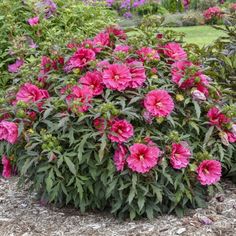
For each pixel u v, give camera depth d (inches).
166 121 133.0
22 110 131.4
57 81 139.1
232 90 155.3
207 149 136.4
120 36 147.9
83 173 129.7
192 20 532.7
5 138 132.0
